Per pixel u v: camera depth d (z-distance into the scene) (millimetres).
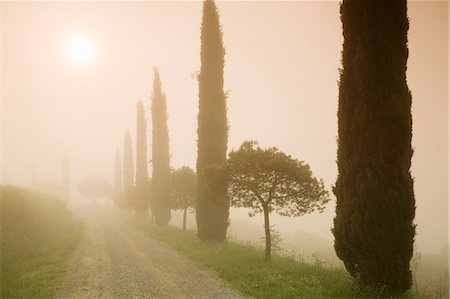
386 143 9547
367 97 9938
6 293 9531
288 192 13727
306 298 8953
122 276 11781
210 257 14672
